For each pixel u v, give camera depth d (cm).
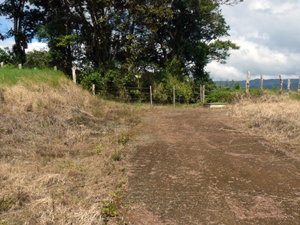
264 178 385
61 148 540
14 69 1194
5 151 496
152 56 2647
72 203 309
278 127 686
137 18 1848
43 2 2006
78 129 703
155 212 294
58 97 890
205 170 424
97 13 1873
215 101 1549
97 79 1631
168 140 637
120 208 303
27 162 448
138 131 751
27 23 2375
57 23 1930
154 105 1639
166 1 1947
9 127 607
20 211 289
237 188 354
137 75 1792
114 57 1988
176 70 2144
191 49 2405
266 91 1383
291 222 270
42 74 1109
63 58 1905
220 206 305
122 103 1531
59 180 377
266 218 278
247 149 536
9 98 773
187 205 309
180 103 1844
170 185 367
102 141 614
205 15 2377
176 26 2444
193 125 829
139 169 435
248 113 926
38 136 604
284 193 336
